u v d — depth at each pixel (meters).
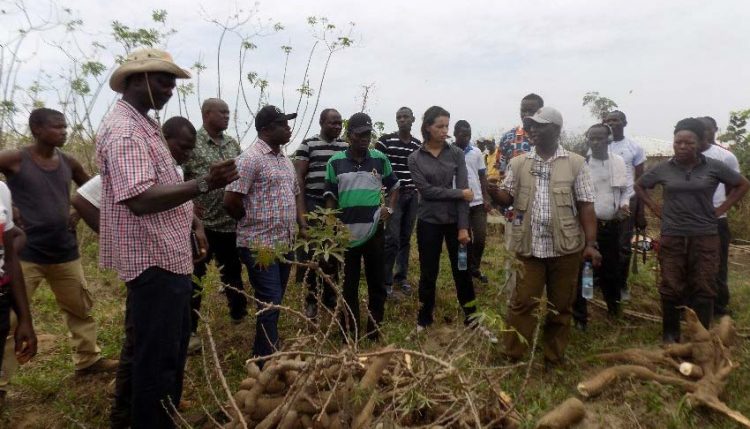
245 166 3.56
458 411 2.56
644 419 3.32
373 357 2.73
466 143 5.96
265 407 2.65
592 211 3.84
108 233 2.54
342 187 4.18
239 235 3.71
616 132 5.57
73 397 3.54
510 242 3.99
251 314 4.91
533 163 3.91
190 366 3.96
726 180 4.28
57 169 3.64
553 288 3.89
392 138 5.77
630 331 4.84
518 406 3.08
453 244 4.54
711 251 4.33
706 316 4.40
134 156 2.34
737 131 10.35
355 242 4.14
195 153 4.33
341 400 2.58
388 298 5.54
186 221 2.65
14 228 2.81
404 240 5.88
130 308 2.88
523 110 5.47
